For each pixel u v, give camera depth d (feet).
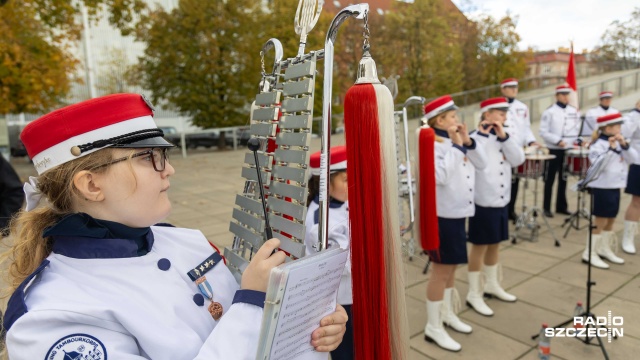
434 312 10.31
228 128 57.67
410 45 78.59
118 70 90.38
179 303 3.55
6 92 32.86
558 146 20.54
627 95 59.31
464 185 9.96
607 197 14.53
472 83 89.71
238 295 3.40
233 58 61.82
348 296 6.64
